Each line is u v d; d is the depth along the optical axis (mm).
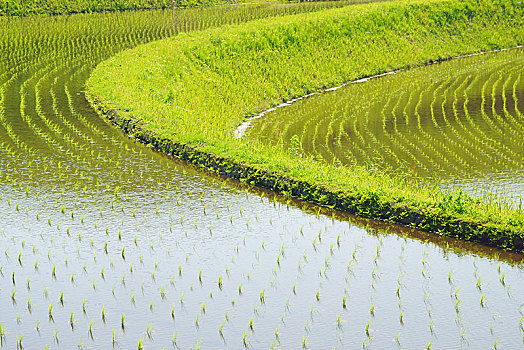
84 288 13773
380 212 17297
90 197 18594
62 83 32688
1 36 44906
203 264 14797
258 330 12250
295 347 11719
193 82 32500
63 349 11688
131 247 15570
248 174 20094
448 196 17141
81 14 55594
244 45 37625
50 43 43062
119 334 12141
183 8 59938
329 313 12805
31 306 13102
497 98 31828
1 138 23875
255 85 33344
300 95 33719
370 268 14625
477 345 11742
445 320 12539
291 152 22578
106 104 27547
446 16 47906
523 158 22422
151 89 29938
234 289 13719
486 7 50188
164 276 14258
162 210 17766
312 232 16500
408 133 25734
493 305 13047
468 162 21953
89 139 24016
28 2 55406
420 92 33656
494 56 44031
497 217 16031
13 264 14773
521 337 11977
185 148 22188
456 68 40062
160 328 12336
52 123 25859
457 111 29359
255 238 16109
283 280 14102
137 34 46125
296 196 18844
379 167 21328
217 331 12234
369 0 61125
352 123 27578
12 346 11773
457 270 14508
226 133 24766
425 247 15641
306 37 40312
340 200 17969
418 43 44219
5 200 18297
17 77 34125
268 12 55500
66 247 15555
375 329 12258
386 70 39562
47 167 21000
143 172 20750
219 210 17828
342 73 37656
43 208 17781
